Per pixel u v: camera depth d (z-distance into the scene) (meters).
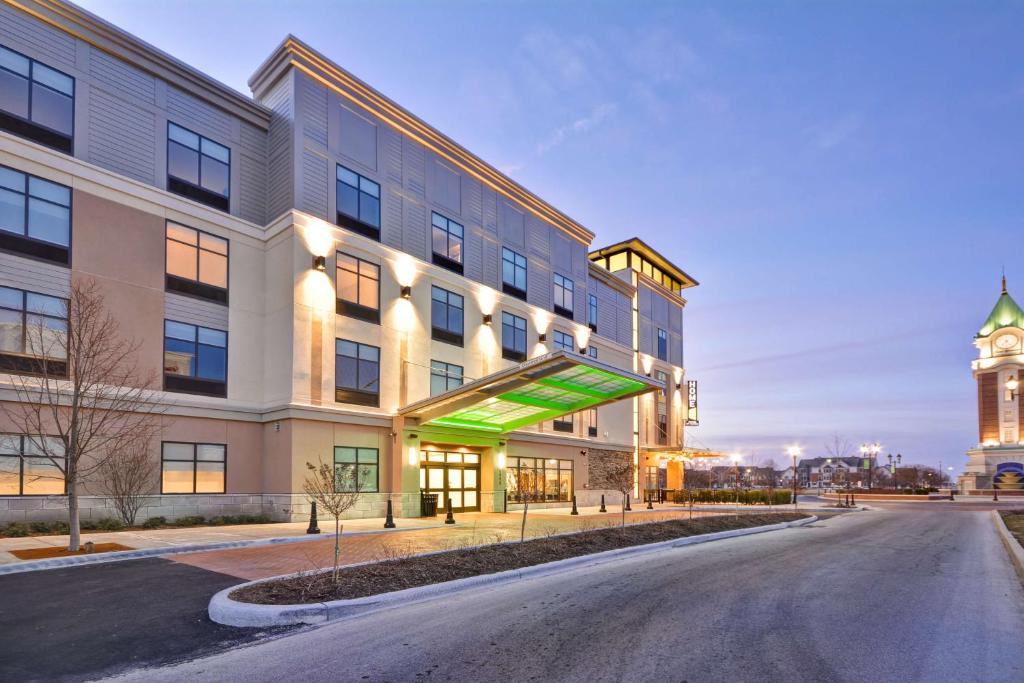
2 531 15.50
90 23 18.84
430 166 27.34
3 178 16.80
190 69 20.91
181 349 19.84
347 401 22.36
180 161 20.61
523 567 11.38
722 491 48.81
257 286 22.08
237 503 20.53
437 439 25.45
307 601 8.30
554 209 34.56
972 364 74.06
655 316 47.00
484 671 6.06
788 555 14.58
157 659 6.41
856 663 6.39
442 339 26.66
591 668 6.15
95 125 18.78
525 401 24.03
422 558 11.66
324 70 23.17
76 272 17.83
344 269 22.88
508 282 31.12
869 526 23.84
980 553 15.41
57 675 5.94
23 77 17.52
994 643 7.20
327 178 22.83
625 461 39.88
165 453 19.06
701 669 6.14
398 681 5.79
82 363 14.45
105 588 9.59
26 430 14.27
